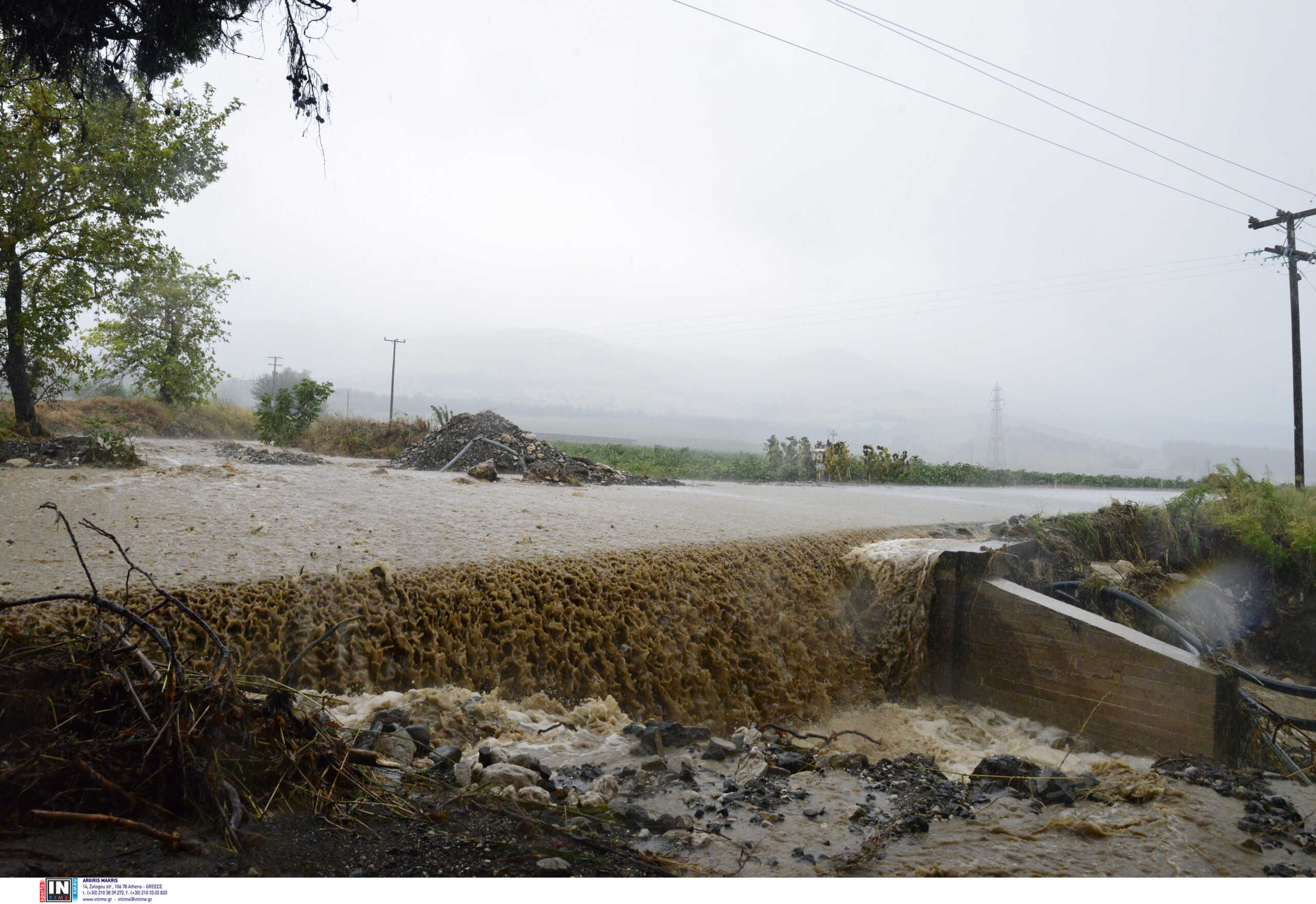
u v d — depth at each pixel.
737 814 5.09
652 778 5.64
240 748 4.19
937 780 6.20
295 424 29.28
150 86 7.14
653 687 8.73
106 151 19.88
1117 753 9.23
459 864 3.87
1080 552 15.23
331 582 7.48
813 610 10.98
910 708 10.70
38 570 6.88
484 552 9.18
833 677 10.67
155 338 29.53
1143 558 16.06
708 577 10.13
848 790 5.73
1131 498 28.09
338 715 5.82
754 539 11.62
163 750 3.93
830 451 31.64
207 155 22.62
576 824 4.52
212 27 6.59
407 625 7.47
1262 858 4.99
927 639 11.08
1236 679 8.82
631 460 31.61
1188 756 8.08
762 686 9.77
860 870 4.35
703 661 9.43
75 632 5.50
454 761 5.16
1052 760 8.94
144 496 11.04
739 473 30.38
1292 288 29.11
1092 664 9.73
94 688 4.16
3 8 6.33
